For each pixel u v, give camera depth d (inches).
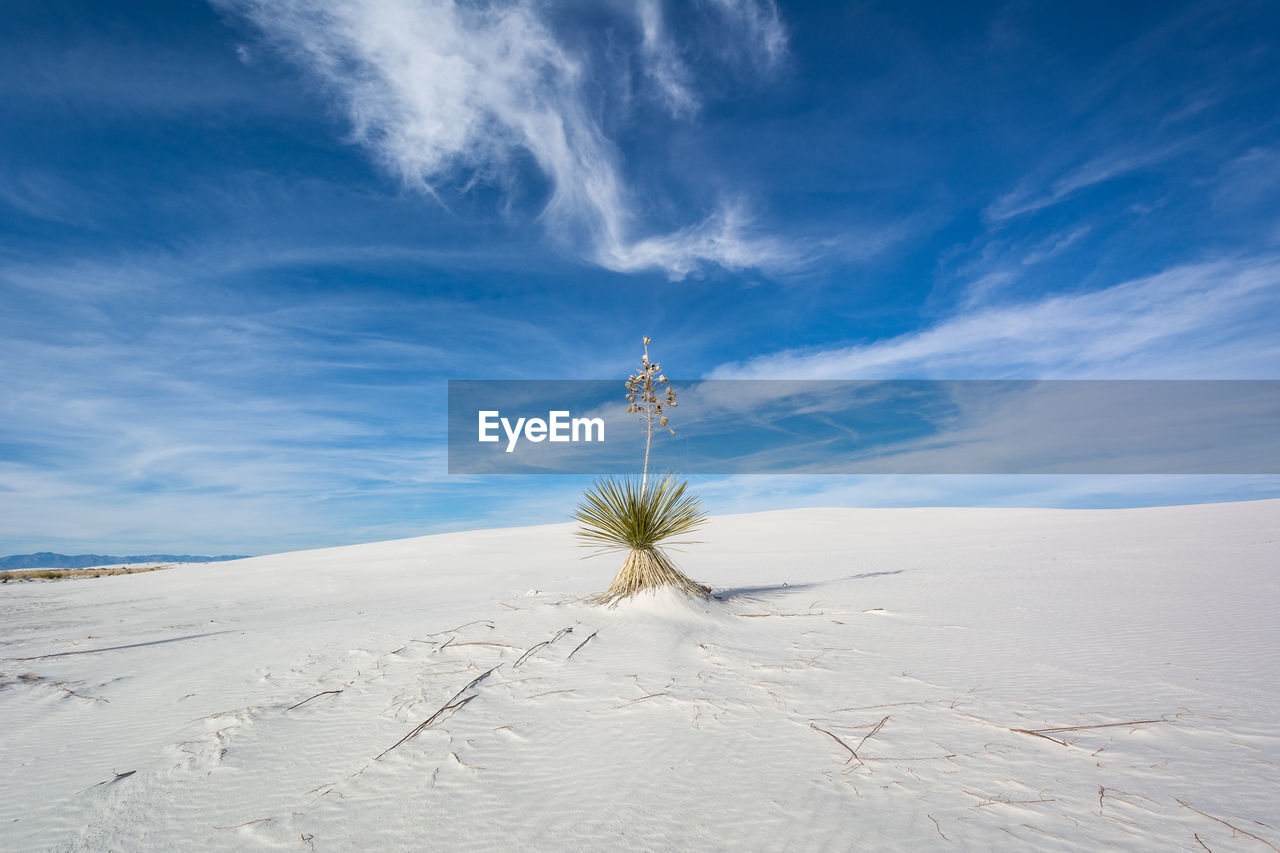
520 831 105.7
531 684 188.2
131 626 417.4
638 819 108.2
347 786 126.0
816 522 1285.7
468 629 261.6
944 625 262.8
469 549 1077.8
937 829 100.8
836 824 103.3
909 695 169.9
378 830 107.9
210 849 104.7
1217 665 193.3
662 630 253.6
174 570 1069.8
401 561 946.7
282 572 884.0
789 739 141.0
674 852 96.8
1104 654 209.5
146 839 109.0
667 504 320.2
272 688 197.3
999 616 278.8
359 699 180.5
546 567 741.9
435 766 133.7
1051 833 98.9
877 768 124.3
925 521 1232.2
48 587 861.8
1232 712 151.7
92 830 113.0
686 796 116.0
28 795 130.9
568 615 284.8
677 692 176.9
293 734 156.0
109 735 167.8
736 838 100.3
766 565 623.5
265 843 105.5
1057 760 126.6
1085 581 380.8
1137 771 120.9
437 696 178.4
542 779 126.0
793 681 185.5
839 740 139.3
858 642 235.6
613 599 305.7
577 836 103.1
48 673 249.4
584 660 213.2
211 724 166.4
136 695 207.9
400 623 299.3
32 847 107.9
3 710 198.1
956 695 169.2
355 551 1212.5
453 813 113.0
